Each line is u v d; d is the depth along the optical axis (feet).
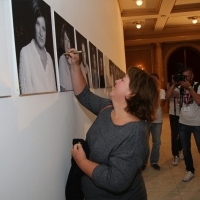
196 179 10.05
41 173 3.15
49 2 3.67
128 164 3.29
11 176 2.41
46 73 3.34
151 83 3.76
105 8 10.56
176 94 10.61
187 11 23.20
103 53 9.42
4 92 2.25
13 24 2.50
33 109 2.96
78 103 5.37
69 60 4.52
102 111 4.25
